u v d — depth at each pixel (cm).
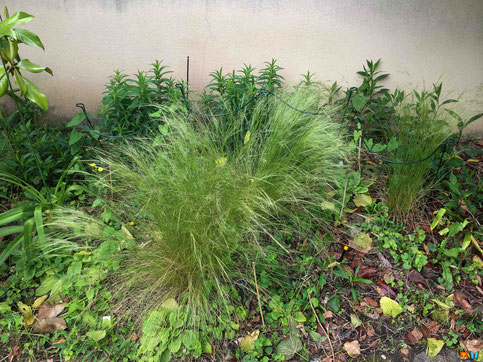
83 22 371
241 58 394
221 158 244
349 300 247
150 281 240
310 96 324
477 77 396
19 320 228
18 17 218
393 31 380
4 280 250
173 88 361
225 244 230
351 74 402
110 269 246
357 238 278
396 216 303
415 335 229
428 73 398
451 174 292
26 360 213
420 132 304
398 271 265
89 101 406
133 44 383
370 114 383
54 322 224
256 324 231
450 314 238
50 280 246
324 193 298
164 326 221
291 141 292
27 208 258
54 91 399
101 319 228
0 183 312
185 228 221
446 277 255
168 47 386
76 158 303
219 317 226
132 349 217
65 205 295
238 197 237
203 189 232
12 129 357
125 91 343
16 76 226
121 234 246
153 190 238
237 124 311
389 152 327
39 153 329
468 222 279
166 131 276
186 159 245
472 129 414
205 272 236
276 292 247
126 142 314
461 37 379
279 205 276
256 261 251
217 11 371
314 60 396
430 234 289
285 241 280
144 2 365
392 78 403
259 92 335
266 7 371
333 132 294
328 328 233
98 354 216
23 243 259
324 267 258
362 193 313
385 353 223
